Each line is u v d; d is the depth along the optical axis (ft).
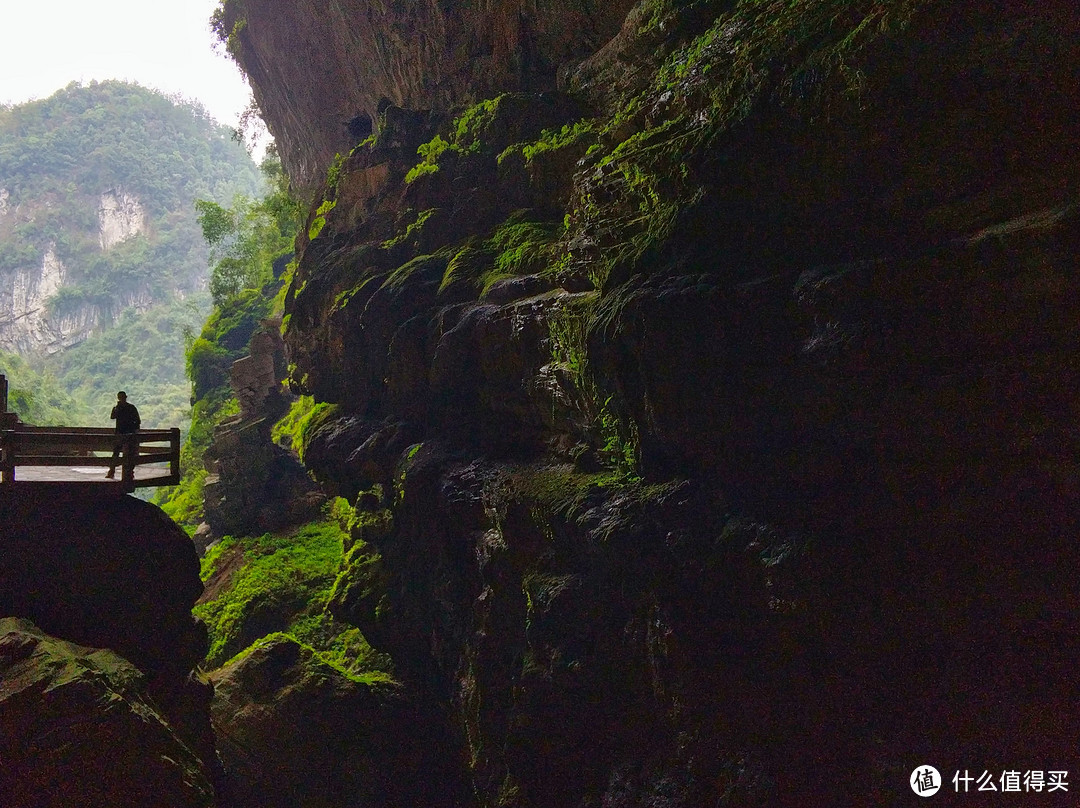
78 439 40.32
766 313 28.63
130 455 41.83
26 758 29.32
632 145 39.19
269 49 114.83
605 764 36.58
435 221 63.46
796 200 29.43
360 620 60.64
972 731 23.62
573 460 42.04
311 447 65.57
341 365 66.85
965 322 23.56
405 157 73.36
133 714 31.14
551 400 43.75
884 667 26.17
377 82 91.91
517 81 70.33
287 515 105.60
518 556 42.32
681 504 32.32
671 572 32.22
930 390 24.25
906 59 25.35
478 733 45.85
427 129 74.84
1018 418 22.58
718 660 30.81
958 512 24.31
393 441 57.36
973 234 24.20
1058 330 21.70
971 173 24.99
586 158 46.65
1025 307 22.20
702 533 31.32
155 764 30.89
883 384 25.39
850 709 26.94
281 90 119.03
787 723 28.48
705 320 29.76
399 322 58.65
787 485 29.50
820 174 28.55
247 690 58.08
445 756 56.34
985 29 23.75
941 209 25.32
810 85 28.17
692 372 30.55
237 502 107.76
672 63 43.96
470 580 50.14
